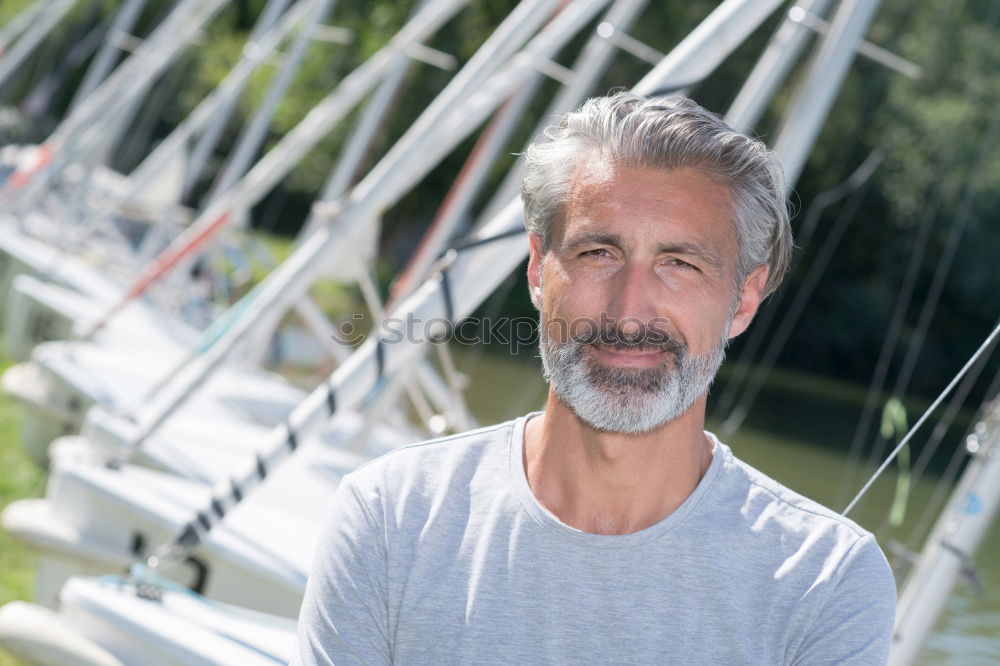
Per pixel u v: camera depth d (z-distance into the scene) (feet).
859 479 34.78
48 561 15.01
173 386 21.15
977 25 43.98
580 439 5.74
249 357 25.02
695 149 5.68
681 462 5.74
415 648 5.68
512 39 18.31
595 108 5.83
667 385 5.62
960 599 21.98
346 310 54.39
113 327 28.50
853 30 14.21
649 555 5.62
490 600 5.64
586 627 5.58
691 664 5.54
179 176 37.78
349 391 11.82
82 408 22.49
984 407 10.12
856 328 60.03
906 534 26.37
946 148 44.70
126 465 15.98
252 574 13.67
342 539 5.83
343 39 36.99
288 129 71.72
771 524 5.71
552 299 5.79
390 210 72.90
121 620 10.95
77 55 85.56
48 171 43.16
